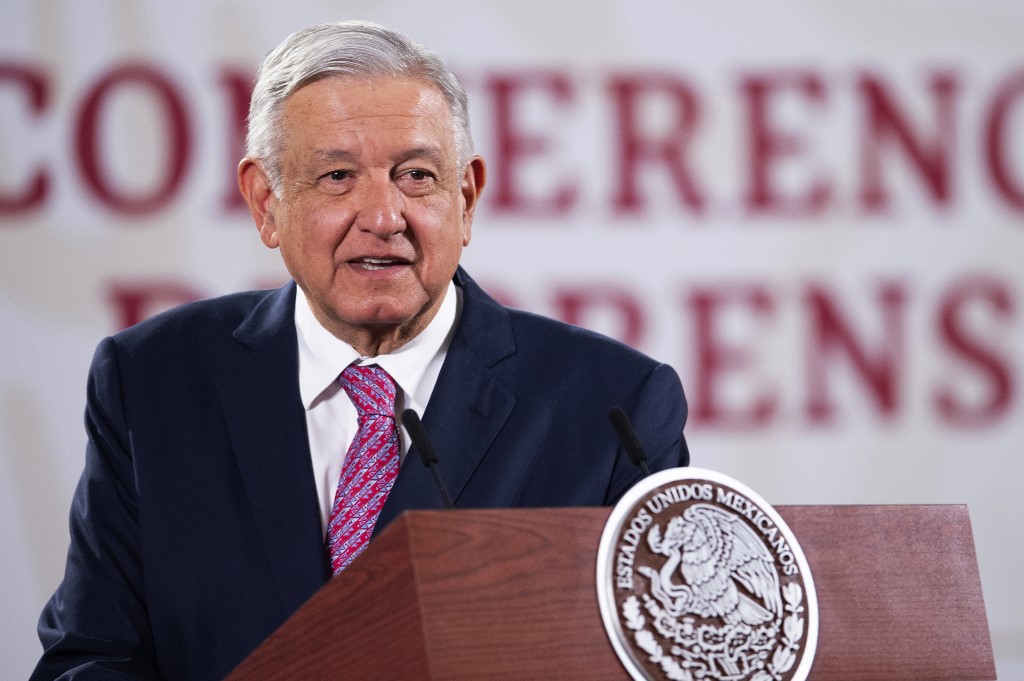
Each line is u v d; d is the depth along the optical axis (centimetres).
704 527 519
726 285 1272
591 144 1274
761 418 1263
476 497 667
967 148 1299
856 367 1274
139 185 1247
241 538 659
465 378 694
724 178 1281
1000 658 1264
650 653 495
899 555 546
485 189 1261
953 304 1286
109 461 698
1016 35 1308
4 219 1230
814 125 1291
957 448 1274
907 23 1305
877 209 1289
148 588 663
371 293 657
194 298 1245
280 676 520
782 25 1297
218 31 1262
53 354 1229
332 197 656
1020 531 1273
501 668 473
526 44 1278
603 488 691
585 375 718
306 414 691
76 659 655
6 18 1239
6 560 1212
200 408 695
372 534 651
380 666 481
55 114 1241
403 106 655
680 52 1288
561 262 1262
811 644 520
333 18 1273
